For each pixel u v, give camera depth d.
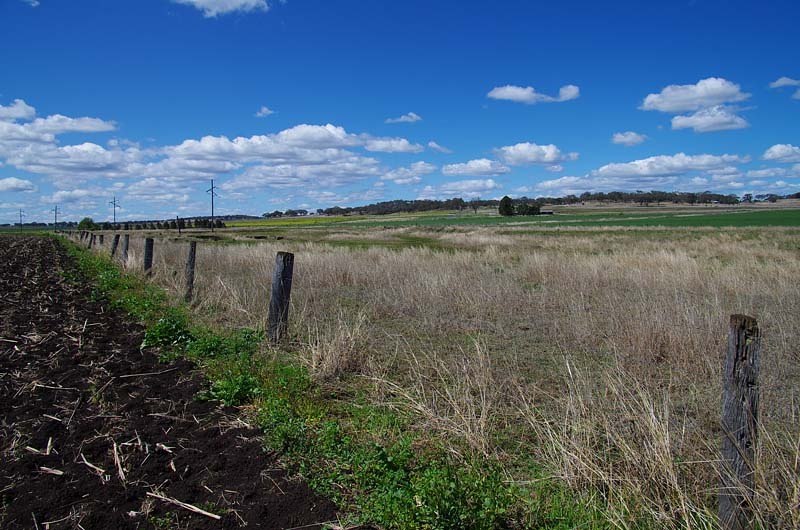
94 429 5.00
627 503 3.61
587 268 15.09
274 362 6.74
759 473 3.18
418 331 9.05
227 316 9.93
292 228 85.69
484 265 18.64
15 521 3.59
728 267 15.34
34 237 63.75
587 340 8.17
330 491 3.98
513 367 6.94
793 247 26.67
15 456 4.50
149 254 15.55
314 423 5.03
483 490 3.57
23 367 6.86
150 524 3.58
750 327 3.13
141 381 6.36
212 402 5.68
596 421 4.76
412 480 3.93
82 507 3.75
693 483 3.98
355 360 6.79
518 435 4.93
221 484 4.07
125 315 10.23
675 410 5.40
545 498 3.83
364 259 18.38
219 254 20.09
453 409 5.33
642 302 9.84
